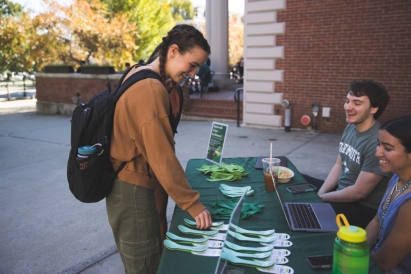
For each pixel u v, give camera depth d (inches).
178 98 86.1
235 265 60.2
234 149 263.4
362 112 100.3
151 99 65.9
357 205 104.9
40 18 593.9
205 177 111.7
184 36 67.5
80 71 525.0
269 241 68.1
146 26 810.2
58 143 312.3
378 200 102.4
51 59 614.2
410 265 69.6
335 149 257.6
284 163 125.3
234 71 672.4
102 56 634.8
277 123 333.4
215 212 80.9
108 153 69.3
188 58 68.4
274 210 84.0
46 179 210.2
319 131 317.4
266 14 318.7
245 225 76.2
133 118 66.7
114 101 67.6
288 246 66.5
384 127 70.2
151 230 73.6
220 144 118.3
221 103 412.8
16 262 120.6
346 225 51.9
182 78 72.3
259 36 327.0
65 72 508.7
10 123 433.4
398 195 70.4
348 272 47.9
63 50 611.8
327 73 302.8
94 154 66.9
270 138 297.4
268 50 324.2
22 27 610.2
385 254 66.7
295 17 308.2
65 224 149.7
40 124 422.6
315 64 306.8
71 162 67.7
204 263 61.5
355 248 47.6
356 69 289.6
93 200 71.3
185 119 419.8
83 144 69.0
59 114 515.5
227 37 558.6
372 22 276.5
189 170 119.0
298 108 323.0
